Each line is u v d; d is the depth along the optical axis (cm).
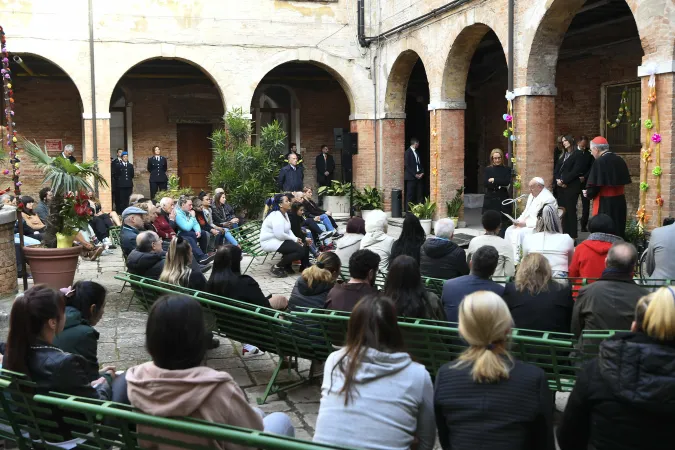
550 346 432
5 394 362
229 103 1816
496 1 1320
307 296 593
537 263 480
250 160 1748
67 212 910
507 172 1309
